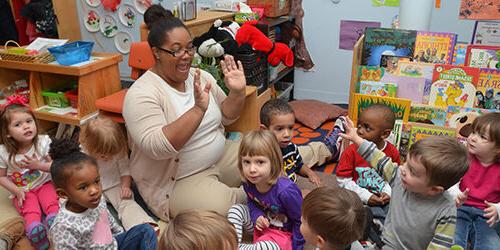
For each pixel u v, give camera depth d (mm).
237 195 1929
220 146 2025
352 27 3387
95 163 1449
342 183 1852
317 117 3217
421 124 2115
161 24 1785
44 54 2404
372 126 1768
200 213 950
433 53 2268
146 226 1562
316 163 2576
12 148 1879
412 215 1410
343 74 3582
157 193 1918
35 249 1750
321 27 3498
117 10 3945
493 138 1567
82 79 2336
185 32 1779
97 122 1937
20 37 3812
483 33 2340
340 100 3680
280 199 1600
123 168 2033
